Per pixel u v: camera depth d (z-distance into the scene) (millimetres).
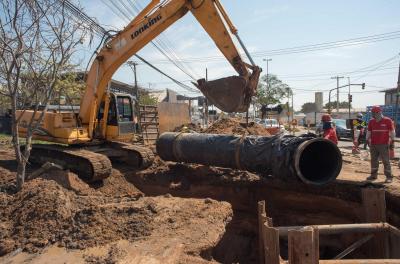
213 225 6305
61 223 5910
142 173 11773
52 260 5035
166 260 4953
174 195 10922
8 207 6449
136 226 6012
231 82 9180
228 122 18672
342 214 9250
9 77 7277
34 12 7199
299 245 4895
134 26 10672
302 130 44031
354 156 15602
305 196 9641
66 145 12391
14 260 5070
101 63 11438
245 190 10305
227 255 9312
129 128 12750
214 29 9656
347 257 8523
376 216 7973
